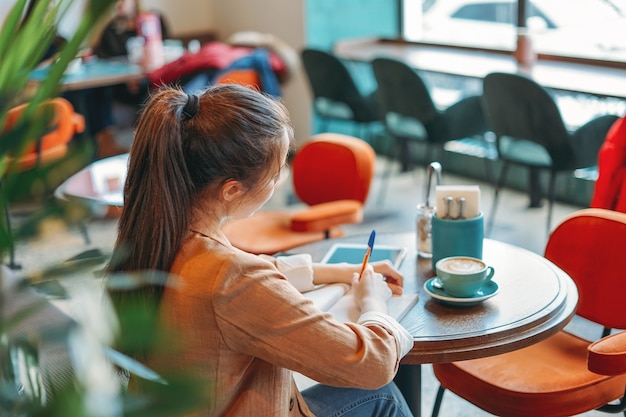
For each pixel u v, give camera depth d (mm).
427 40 5508
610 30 4441
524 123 3754
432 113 4375
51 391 496
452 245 1858
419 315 1723
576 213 2154
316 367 1285
